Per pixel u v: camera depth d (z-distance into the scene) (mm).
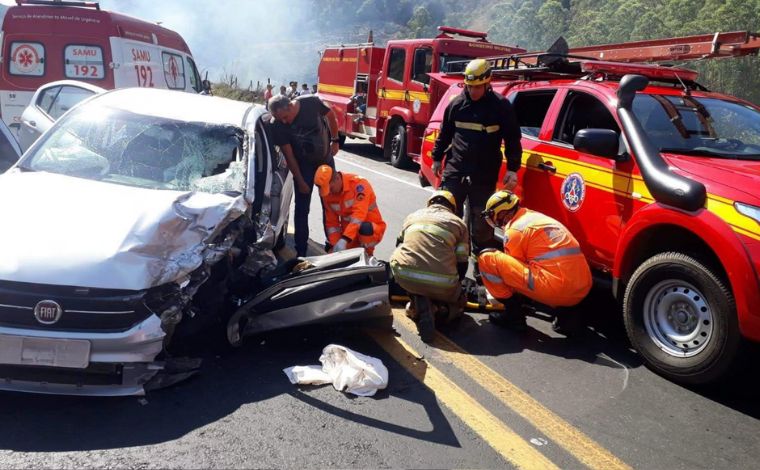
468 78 5293
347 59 15852
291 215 8148
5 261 3221
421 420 3471
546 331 4898
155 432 3184
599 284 4855
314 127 5871
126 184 4215
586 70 5484
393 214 8672
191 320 3863
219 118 4922
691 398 3898
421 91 12266
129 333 3248
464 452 3199
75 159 4379
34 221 3486
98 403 3410
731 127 4926
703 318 3918
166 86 11000
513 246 4680
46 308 3166
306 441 3197
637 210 4418
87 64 9445
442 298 4602
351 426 3363
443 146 5879
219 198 4047
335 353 3982
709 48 6004
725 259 3666
